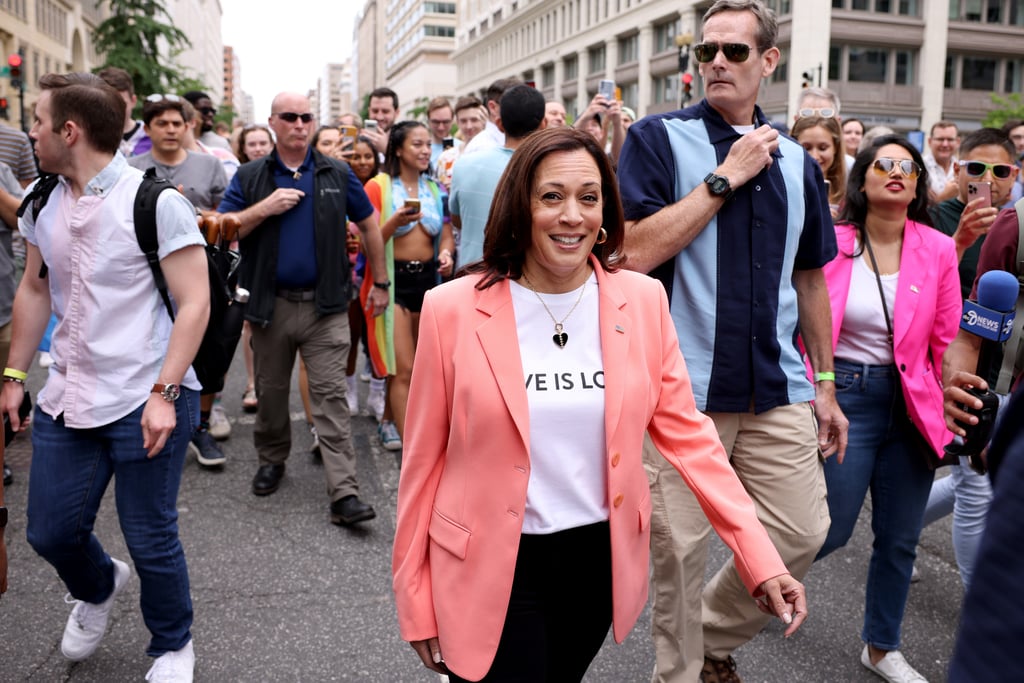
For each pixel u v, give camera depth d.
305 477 5.33
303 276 4.63
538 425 1.95
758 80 2.87
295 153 4.77
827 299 3.07
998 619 0.86
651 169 2.82
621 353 1.99
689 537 2.70
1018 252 2.40
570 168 1.90
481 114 8.29
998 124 35.97
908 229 3.30
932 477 3.21
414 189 5.77
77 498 2.85
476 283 2.01
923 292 3.19
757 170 2.70
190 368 2.97
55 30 52.59
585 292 2.03
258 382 4.89
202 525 4.54
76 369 2.80
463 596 1.94
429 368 1.98
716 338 2.77
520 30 74.75
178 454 2.94
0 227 4.70
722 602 2.91
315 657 3.25
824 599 3.84
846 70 42.19
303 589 3.81
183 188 5.82
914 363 3.16
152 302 2.85
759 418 2.81
